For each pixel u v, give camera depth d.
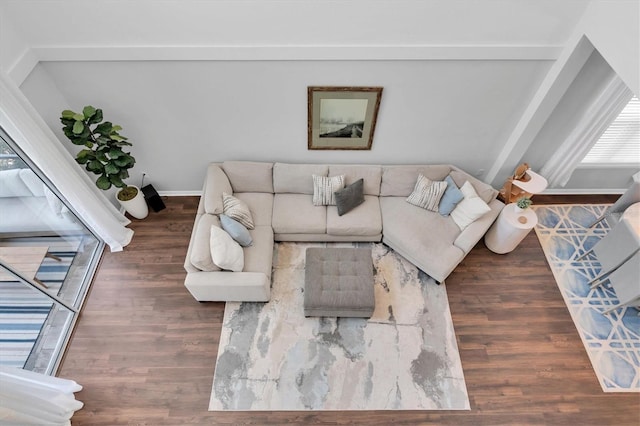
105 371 3.84
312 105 4.21
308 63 3.86
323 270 4.14
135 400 3.68
